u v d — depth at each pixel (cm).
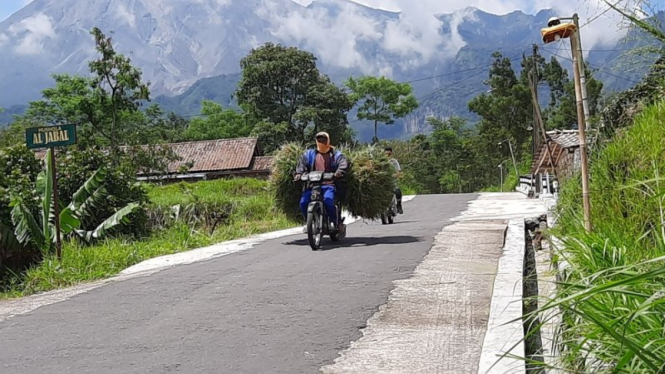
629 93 1062
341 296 736
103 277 1042
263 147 7081
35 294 954
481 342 562
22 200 1355
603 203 789
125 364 543
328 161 1176
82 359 564
